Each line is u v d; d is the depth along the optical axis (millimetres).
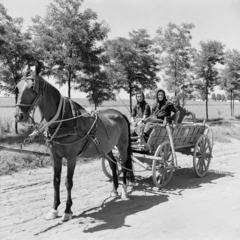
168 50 25547
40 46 16172
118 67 22641
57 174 5535
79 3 16609
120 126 6809
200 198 6664
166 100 8438
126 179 7074
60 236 4738
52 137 5176
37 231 4902
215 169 9789
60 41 16312
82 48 16281
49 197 6594
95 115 6062
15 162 8984
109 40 22734
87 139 5699
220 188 7469
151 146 7559
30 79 4789
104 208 6016
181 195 6887
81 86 18484
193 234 4836
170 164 7859
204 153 8852
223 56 28891
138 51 23375
